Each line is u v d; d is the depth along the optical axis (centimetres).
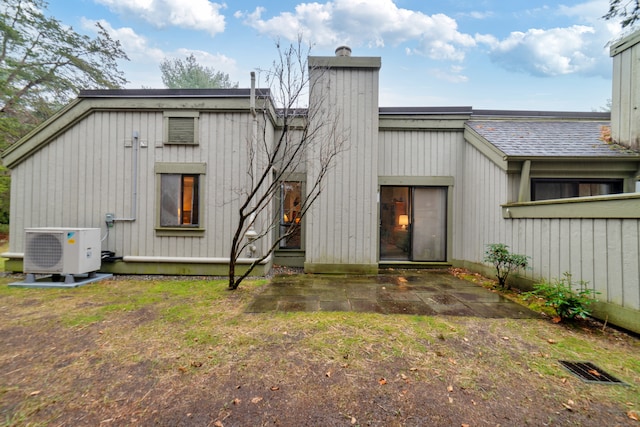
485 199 629
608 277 349
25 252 521
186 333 317
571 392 215
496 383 226
